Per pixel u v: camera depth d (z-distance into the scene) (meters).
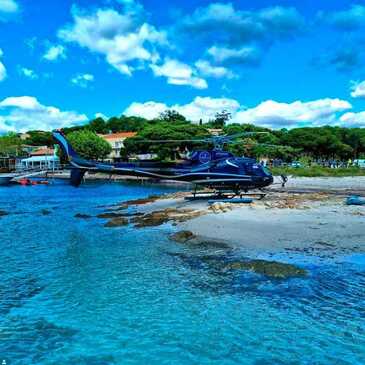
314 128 106.38
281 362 6.70
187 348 7.19
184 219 19.22
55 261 12.88
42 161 87.44
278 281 10.21
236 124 97.31
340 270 10.84
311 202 23.30
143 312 8.67
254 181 24.69
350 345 7.16
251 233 15.24
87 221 21.36
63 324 8.23
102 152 91.12
